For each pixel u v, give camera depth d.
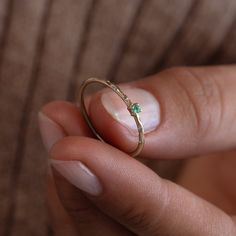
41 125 0.12
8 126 0.17
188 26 0.17
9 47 0.16
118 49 0.17
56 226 0.15
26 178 0.18
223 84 0.13
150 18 0.16
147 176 0.11
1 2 0.16
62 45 0.16
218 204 0.16
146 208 0.11
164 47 0.17
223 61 0.17
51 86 0.17
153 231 0.11
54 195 0.14
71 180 0.11
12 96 0.17
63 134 0.12
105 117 0.11
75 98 0.17
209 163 0.17
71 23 0.16
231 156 0.17
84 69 0.17
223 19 0.16
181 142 0.12
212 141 0.13
